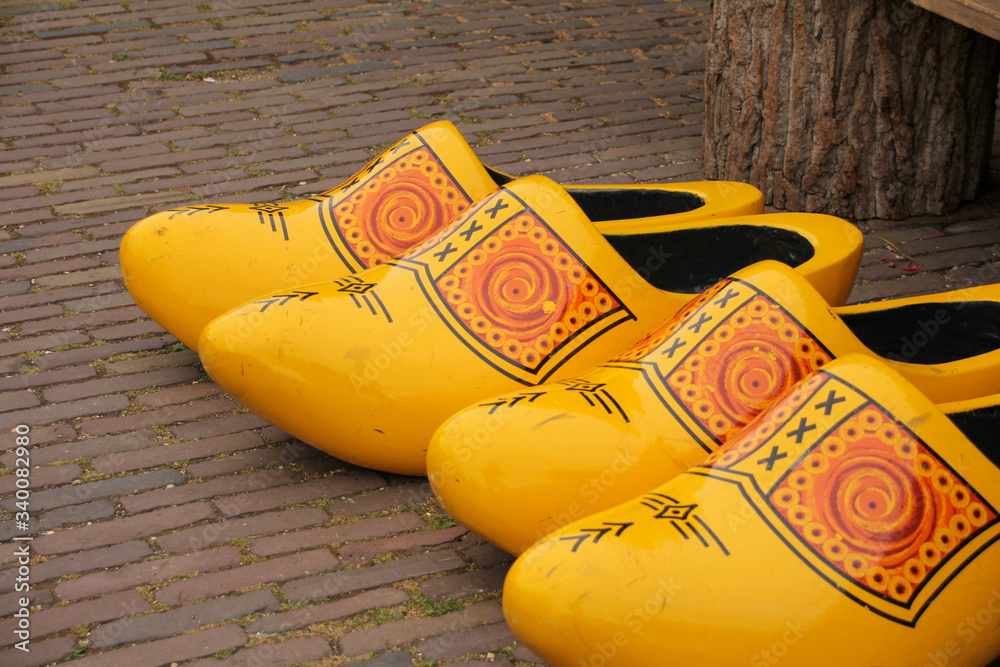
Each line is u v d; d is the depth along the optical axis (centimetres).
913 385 190
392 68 484
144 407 266
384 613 200
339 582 208
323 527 225
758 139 373
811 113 358
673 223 282
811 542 164
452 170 267
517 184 237
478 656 190
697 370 199
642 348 212
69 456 247
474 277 229
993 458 206
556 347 225
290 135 421
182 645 191
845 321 238
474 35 525
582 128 431
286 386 223
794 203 373
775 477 170
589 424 195
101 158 400
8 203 366
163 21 529
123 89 457
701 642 158
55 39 505
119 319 305
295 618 198
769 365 197
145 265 262
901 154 358
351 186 273
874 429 172
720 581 160
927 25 339
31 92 452
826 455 170
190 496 234
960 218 369
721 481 173
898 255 345
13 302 312
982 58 351
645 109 449
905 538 165
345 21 537
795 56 352
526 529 196
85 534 221
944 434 172
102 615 199
